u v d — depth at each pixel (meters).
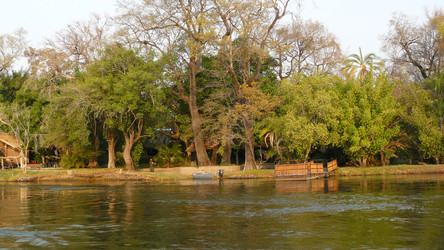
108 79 50.78
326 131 46.97
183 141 65.75
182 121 58.25
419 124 50.38
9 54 71.31
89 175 51.06
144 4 52.84
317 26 62.97
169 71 55.81
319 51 63.81
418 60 59.34
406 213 18.45
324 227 15.62
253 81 50.38
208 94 57.44
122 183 43.66
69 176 51.66
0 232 15.51
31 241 13.96
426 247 12.38
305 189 30.73
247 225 16.33
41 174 51.41
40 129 57.97
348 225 15.91
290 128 45.62
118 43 54.22
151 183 42.81
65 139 55.16
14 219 18.64
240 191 30.48
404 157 58.75
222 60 48.53
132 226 16.52
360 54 69.75
